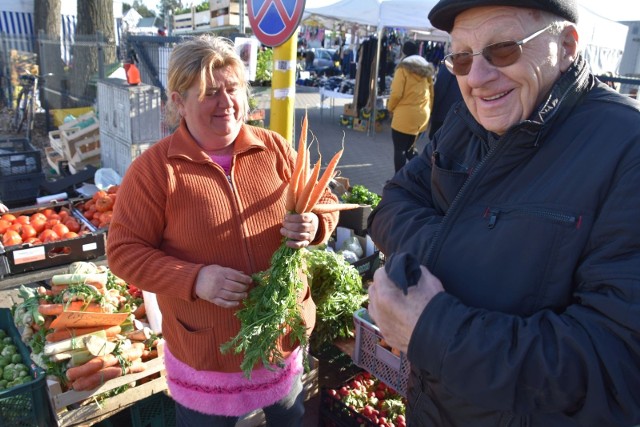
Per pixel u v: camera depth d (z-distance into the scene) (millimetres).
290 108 3959
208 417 1952
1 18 14867
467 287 1165
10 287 3564
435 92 6809
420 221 1438
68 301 2584
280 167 2131
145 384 2676
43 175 6148
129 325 2797
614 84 5785
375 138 11562
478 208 1205
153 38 6449
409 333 1094
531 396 976
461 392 1032
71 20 15727
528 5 1057
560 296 1049
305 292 2086
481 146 1389
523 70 1104
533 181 1130
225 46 1900
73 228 4156
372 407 2824
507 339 990
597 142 1060
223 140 1947
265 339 1771
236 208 1909
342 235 4242
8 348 2850
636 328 879
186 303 1881
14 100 12555
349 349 3029
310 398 3123
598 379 908
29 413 2428
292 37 3783
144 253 1824
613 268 939
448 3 1131
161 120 5426
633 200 956
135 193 1878
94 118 6840
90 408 2525
